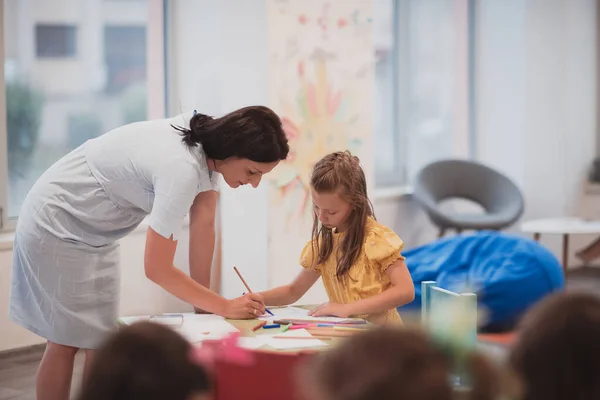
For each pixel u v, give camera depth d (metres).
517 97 6.37
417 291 4.04
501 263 4.13
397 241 2.34
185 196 2.15
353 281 2.37
